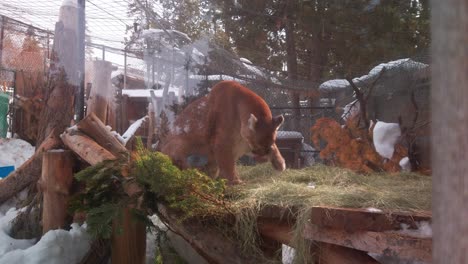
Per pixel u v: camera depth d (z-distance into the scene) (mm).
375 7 5066
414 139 5070
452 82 643
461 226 640
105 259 4648
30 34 7727
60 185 4820
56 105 5492
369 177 4277
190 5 5164
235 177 4328
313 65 5762
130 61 5719
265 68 5664
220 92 4539
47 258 4242
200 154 4629
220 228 3426
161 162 3348
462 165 640
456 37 639
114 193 3725
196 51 5184
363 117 5625
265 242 3381
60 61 5477
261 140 4164
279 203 3162
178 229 3574
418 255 2344
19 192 5695
